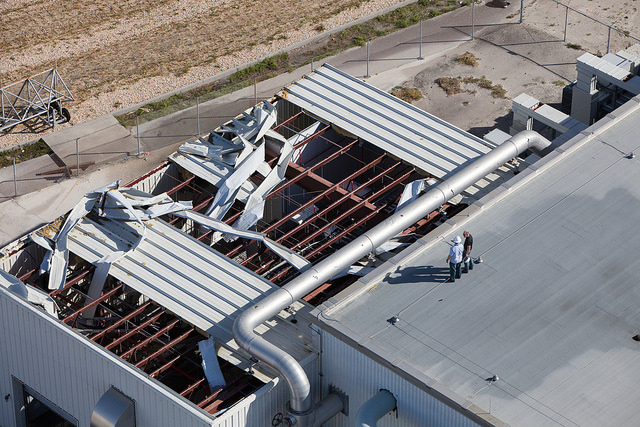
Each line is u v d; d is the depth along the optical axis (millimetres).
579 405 33438
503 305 37406
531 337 36031
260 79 64125
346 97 49969
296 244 44844
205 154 46844
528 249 39969
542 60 64750
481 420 32562
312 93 50250
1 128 58938
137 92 63406
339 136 50281
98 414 36375
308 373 37094
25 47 69125
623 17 69188
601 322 36656
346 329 35938
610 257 39500
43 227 42781
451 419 33875
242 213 44062
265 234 42812
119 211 43406
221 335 37969
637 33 67438
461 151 46562
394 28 69125
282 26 70188
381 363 34875
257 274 40812
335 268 38906
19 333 39250
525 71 63781
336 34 69000
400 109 49125
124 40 69625
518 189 43062
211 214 44219
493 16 69625
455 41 67062
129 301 43469
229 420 34562
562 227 41000
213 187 48250
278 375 36062
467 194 44531
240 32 69750
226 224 43438
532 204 42281
